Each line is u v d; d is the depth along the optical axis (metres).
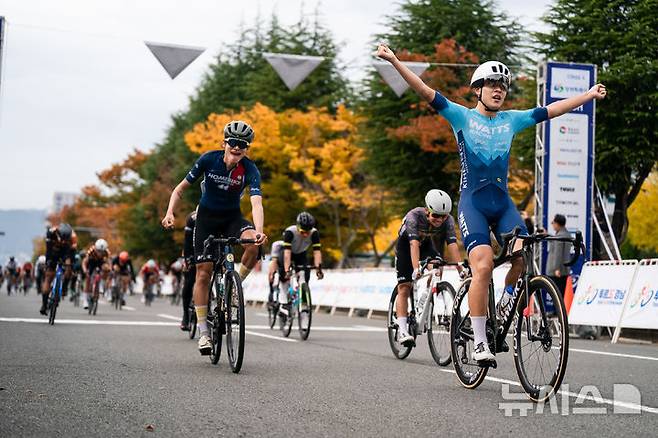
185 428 4.12
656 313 10.42
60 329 10.61
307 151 31.92
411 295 7.82
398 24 25.03
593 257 17.50
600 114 18.88
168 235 49.84
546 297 5.00
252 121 32.66
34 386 5.39
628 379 6.31
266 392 5.39
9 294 34.31
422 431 4.12
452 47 22.69
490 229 5.70
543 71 13.59
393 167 24.92
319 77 38.09
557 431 4.13
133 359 7.20
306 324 10.33
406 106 24.09
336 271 20.33
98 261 15.66
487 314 5.52
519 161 21.44
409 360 7.80
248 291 27.53
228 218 7.12
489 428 4.20
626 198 19.78
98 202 71.81
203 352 7.02
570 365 7.43
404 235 7.76
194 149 33.34
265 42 44.81
